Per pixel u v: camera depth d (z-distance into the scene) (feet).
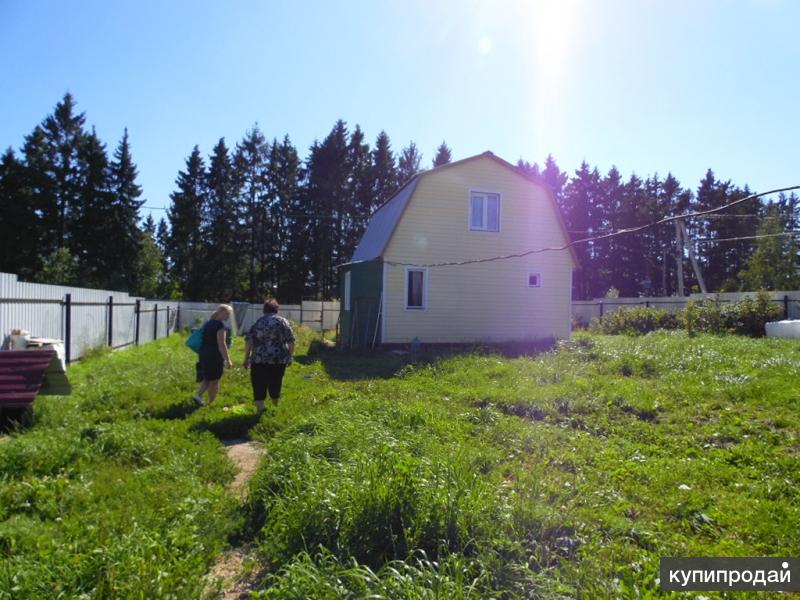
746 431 19.76
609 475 15.29
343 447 15.70
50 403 22.58
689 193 181.88
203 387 25.07
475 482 12.71
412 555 9.86
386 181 163.32
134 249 151.64
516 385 29.45
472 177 60.03
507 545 9.99
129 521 11.34
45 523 11.32
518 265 61.67
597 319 83.71
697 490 14.03
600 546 10.55
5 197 137.69
